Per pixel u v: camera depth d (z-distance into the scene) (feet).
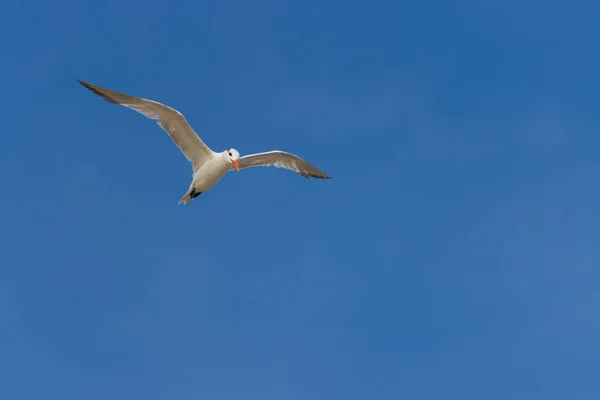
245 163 71.10
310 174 74.90
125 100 63.26
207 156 66.49
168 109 63.10
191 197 67.87
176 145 65.98
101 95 62.85
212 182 67.41
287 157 72.43
